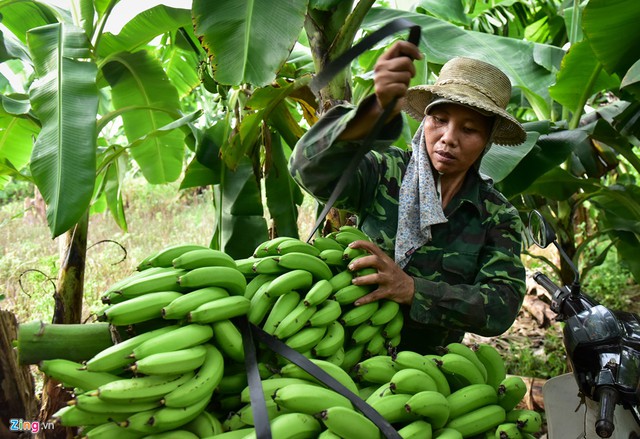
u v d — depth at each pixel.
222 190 3.70
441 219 2.16
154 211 9.37
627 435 2.14
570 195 4.09
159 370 1.47
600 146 4.54
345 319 1.93
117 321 1.61
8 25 4.09
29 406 3.21
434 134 2.17
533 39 5.64
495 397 1.84
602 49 3.27
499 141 2.48
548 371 4.86
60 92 2.88
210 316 1.65
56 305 3.50
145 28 3.95
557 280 6.44
